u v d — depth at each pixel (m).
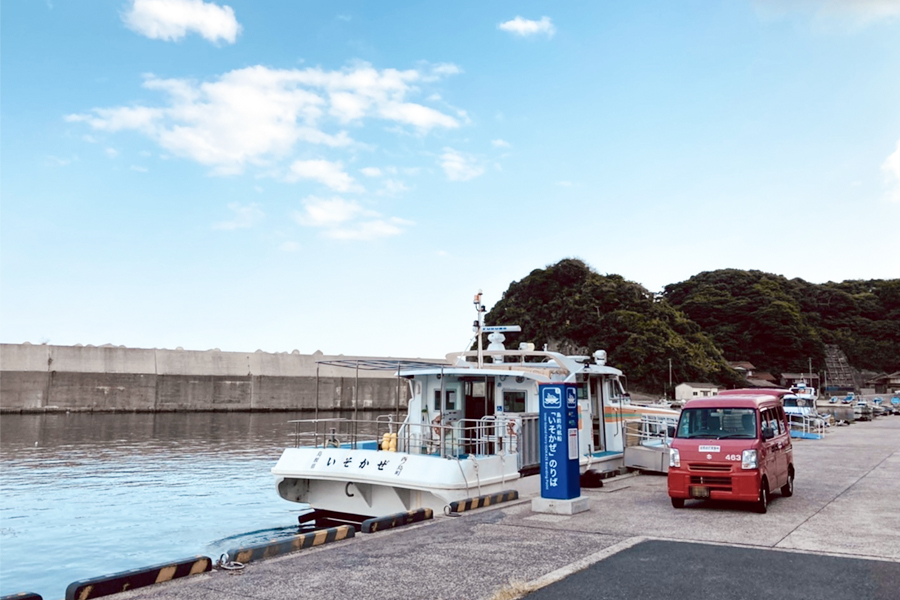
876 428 37.22
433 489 10.98
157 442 41.22
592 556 7.25
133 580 6.26
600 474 14.38
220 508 20.22
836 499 11.55
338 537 8.47
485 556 7.38
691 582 6.16
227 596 5.99
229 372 76.31
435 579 6.45
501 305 119.44
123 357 70.00
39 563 14.24
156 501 21.47
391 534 8.84
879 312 144.25
